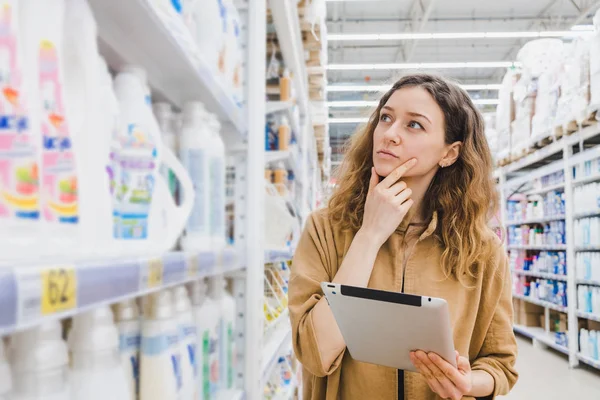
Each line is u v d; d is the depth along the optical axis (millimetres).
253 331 1371
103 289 481
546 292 6137
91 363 620
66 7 612
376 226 1120
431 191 1253
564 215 5605
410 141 1145
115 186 716
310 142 5023
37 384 517
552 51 5797
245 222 1396
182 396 839
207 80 945
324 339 1078
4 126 454
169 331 794
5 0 464
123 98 768
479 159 1226
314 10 2895
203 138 985
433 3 8195
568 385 4473
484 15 9453
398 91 1188
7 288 353
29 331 521
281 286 2678
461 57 11414
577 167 5262
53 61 536
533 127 5828
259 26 1467
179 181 955
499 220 1404
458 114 1197
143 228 753
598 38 4273
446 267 1178
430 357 958
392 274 1180
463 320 1166
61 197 527
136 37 811
